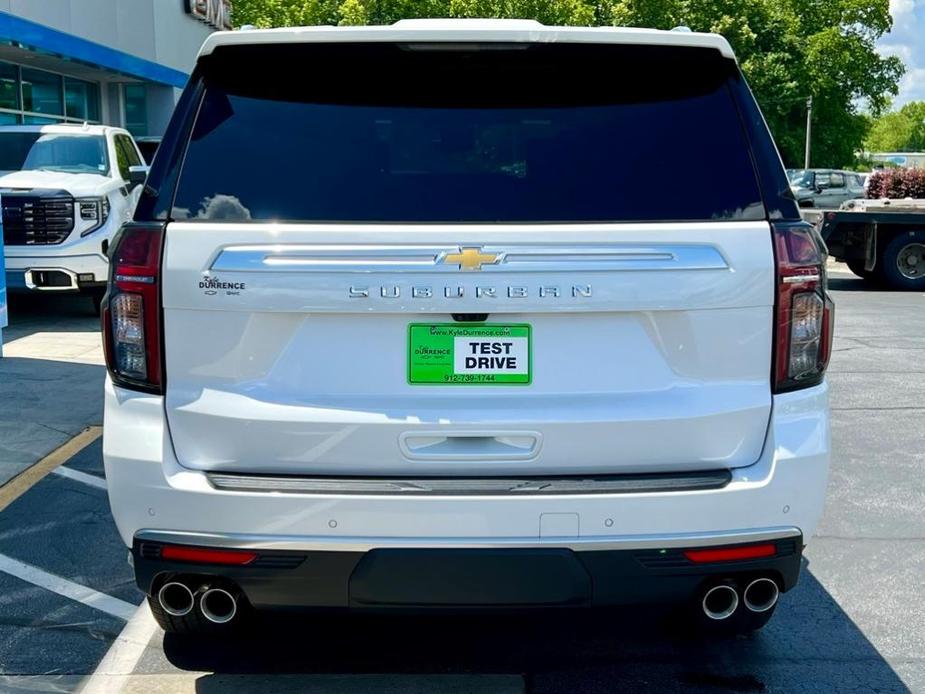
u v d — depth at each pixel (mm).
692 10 45281
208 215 2922
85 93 22125
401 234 2857
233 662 3602
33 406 7250
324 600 2928
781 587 3074
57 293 11367
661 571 2916
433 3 38750
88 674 3512
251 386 2916
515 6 37781
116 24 21438
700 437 2943
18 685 3424
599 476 2922
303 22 39969
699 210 2941
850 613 4078
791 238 2949
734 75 3127
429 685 3447
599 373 2924
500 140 3025
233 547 2871
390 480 2881
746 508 2918
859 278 17875
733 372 2955
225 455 2924
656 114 3076
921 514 5242
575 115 3066
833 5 50094
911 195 19500
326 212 2910
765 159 3018
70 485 5582
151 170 3008
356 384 2908
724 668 3592
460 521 2840
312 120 3047
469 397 2914
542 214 2910
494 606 2916
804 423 2988
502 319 2893
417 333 2891
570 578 2883
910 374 8789
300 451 2904
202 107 3064
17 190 10867
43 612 4023
